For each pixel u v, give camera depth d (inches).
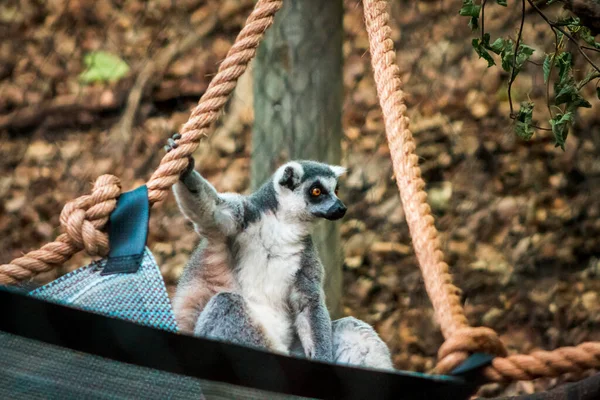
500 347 110.9
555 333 283.7
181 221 322.3
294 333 197.6
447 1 360.5
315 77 238.1
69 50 380.8
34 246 318.3
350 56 362.3
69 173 342.3
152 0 395.9
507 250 307.9
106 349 110.3
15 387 114.8
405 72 348.2
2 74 374.0
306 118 238.5
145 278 125.1
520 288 296.4
